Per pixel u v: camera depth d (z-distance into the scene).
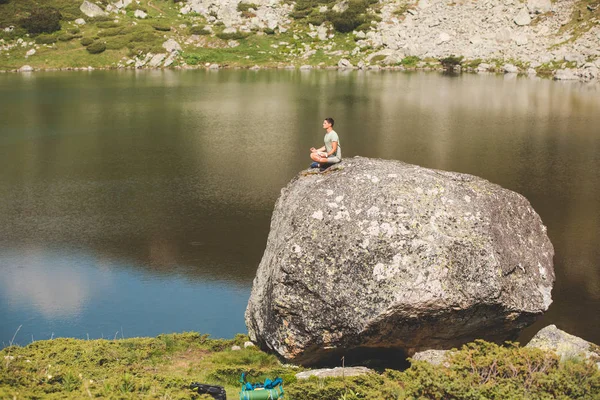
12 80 84.38
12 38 108.06
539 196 30.48
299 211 12.90
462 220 12.45
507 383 9.30
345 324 12.16
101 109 59.00
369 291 12.01
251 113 57.12
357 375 11.16
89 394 9.29
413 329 12.24
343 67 106.94
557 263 22.55
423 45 110.94
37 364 11.57
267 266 13.97
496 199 13.07
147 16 121.56
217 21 120.12
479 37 110.38
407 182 12.88
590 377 9.36
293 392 10.65
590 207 28.69
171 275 21.39
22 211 28.33
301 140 44.59
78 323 17.78
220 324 17.83
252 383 11.72
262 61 108.94
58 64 102.56
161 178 34.06
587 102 64.06
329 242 12.41
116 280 20.95
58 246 24.08
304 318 12.45
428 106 61.75
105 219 27.19
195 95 69.56
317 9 126.75
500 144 42.91
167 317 18.23
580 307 19.27
